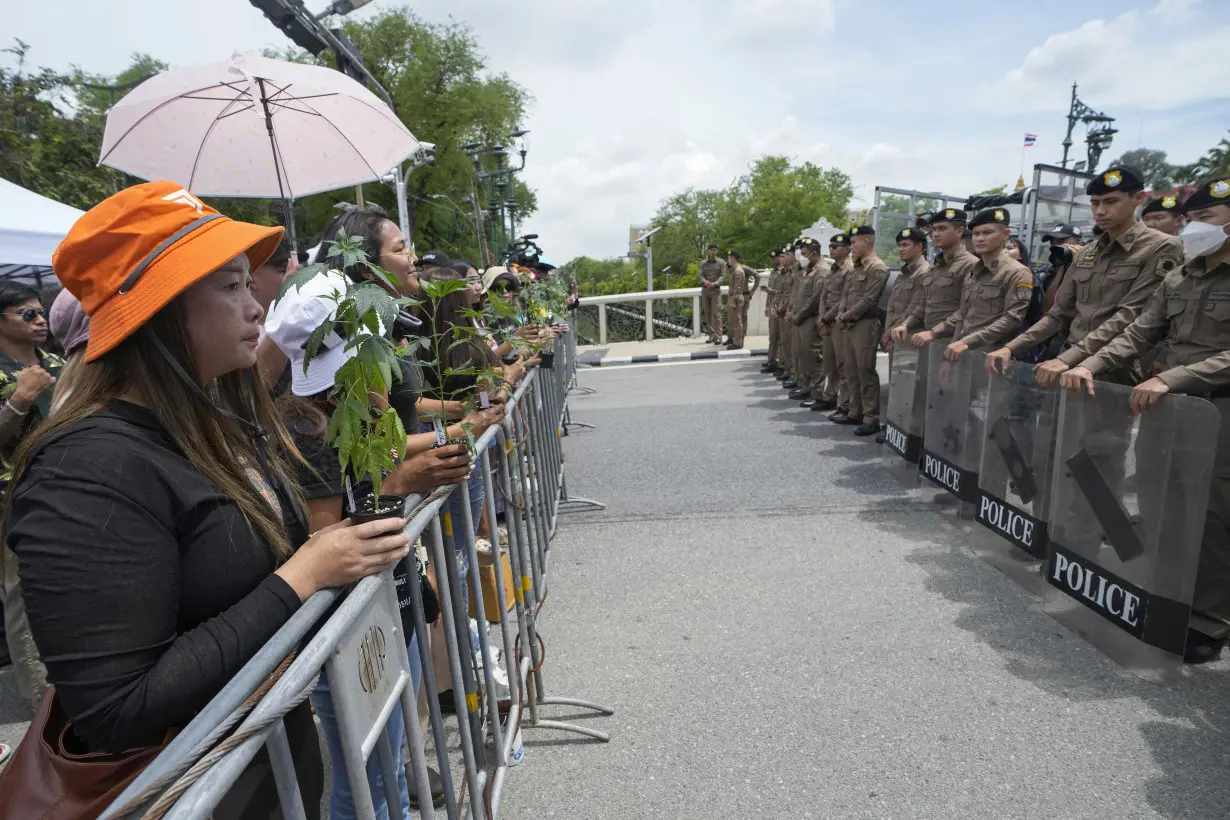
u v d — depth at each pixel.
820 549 4.30
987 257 5.14
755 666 3.10
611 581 4.03
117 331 1.02
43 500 0.92
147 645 0.95
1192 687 2.82
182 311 1.08
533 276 6.75
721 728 2.70
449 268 3.98
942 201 11.07
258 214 21.02
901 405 5.60
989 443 3.99
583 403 9.79
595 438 7.58
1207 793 2.26
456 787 2.39
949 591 3.70
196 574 1.05
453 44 29.75
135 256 1.03
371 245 2.46
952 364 4.62
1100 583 3.09
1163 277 3.56
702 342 15.84
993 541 3.99
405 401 2.04
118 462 0.96
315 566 1.12
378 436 1.29
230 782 0.79
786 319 9.98
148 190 1.08
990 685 2.88
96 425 1.00
